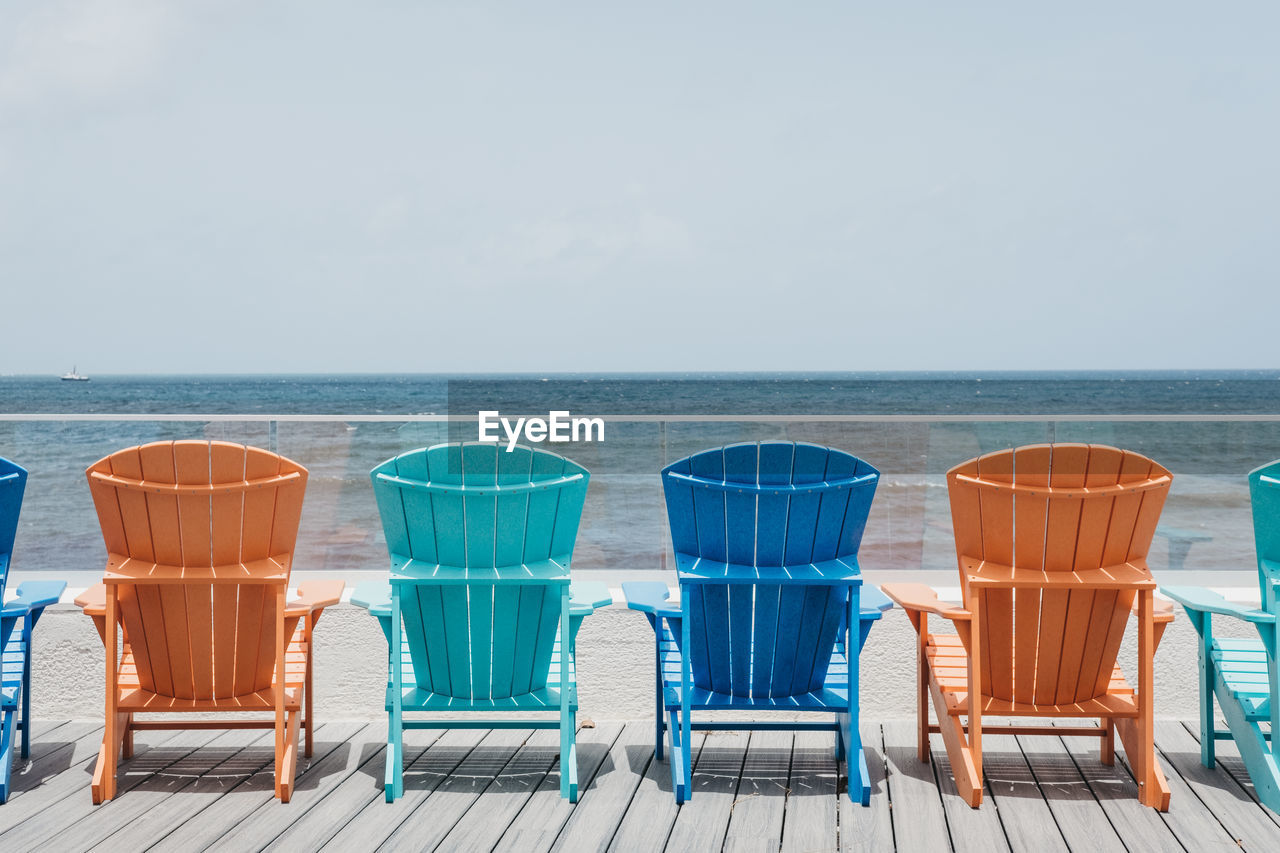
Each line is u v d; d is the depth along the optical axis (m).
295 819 2.92
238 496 2.90
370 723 3.90
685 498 3.12
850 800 3.10
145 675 3.13
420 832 2.83
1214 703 3.91
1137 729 3.11
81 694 3.94
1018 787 3.21
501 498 3.01
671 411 61.97
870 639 3.97
